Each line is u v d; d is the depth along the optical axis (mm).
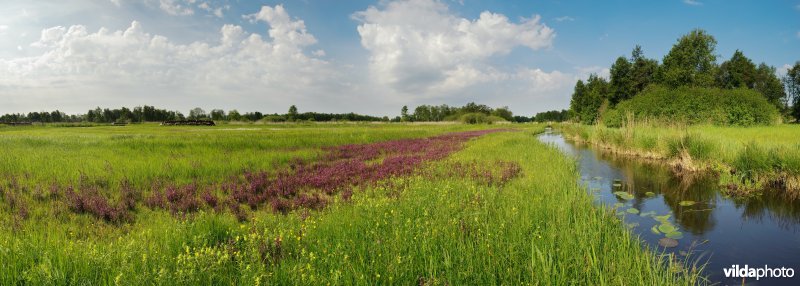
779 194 10320
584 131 33938
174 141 19422
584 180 13109
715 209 9039
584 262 4887
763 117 29234
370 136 29906
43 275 4047
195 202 8031
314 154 17578
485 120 102188
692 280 4754
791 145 12000
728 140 15367
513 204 7418
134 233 6227
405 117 144125
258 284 3963
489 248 5172
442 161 15109
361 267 4523
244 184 10297
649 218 8305
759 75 65438
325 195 9453
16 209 7273
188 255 4414
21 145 17094
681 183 12305
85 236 6137
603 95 65750
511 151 18594
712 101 30594
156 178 10414
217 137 23672
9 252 4672
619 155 20906
